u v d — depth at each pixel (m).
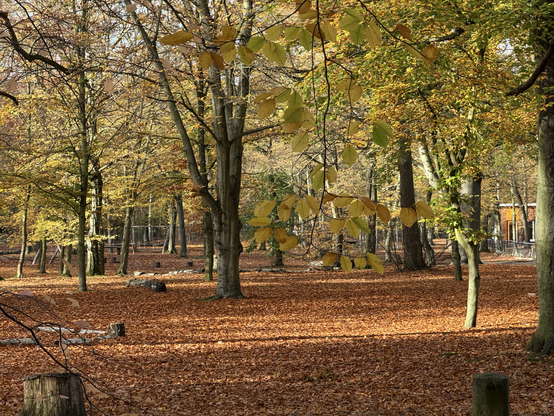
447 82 10.73
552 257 8.50
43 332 12.18
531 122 10.81
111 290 21.55
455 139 10.55
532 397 6.61
